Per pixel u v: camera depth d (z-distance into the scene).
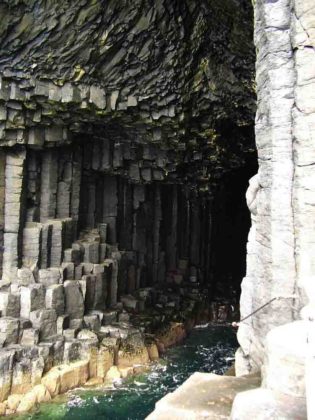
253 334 6.42
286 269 5.55
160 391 16.27
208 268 30.20
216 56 16.92
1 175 16.70
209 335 24.12
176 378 17.58
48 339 16.19
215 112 18.89
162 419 4.39
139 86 16.47
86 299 18.67
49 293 16.69
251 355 6.44
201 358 20.23
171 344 21.91
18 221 16.88
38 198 18.27
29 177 17.86
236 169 28.53
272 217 5.65
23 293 16.19
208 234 30.22
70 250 18.56
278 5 5.68
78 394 15.60
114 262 20.70
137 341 18.84
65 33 14.03
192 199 28.53
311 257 5.29
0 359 14.16
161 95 16.98
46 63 14.67
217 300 28.66
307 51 5.38
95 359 16.88
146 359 18.78
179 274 27.14
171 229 27.30
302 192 5.38
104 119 17.41
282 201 5.61
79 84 15.70
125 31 14.66
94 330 18.20
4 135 15.92
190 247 28.88
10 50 14.04
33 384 14.86
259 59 6.32
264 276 6.00
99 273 19.34
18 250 16.94
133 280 23.12
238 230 35.12
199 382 5.14
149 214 25.22
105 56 15.20
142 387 16.62
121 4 13.91
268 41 5.74
